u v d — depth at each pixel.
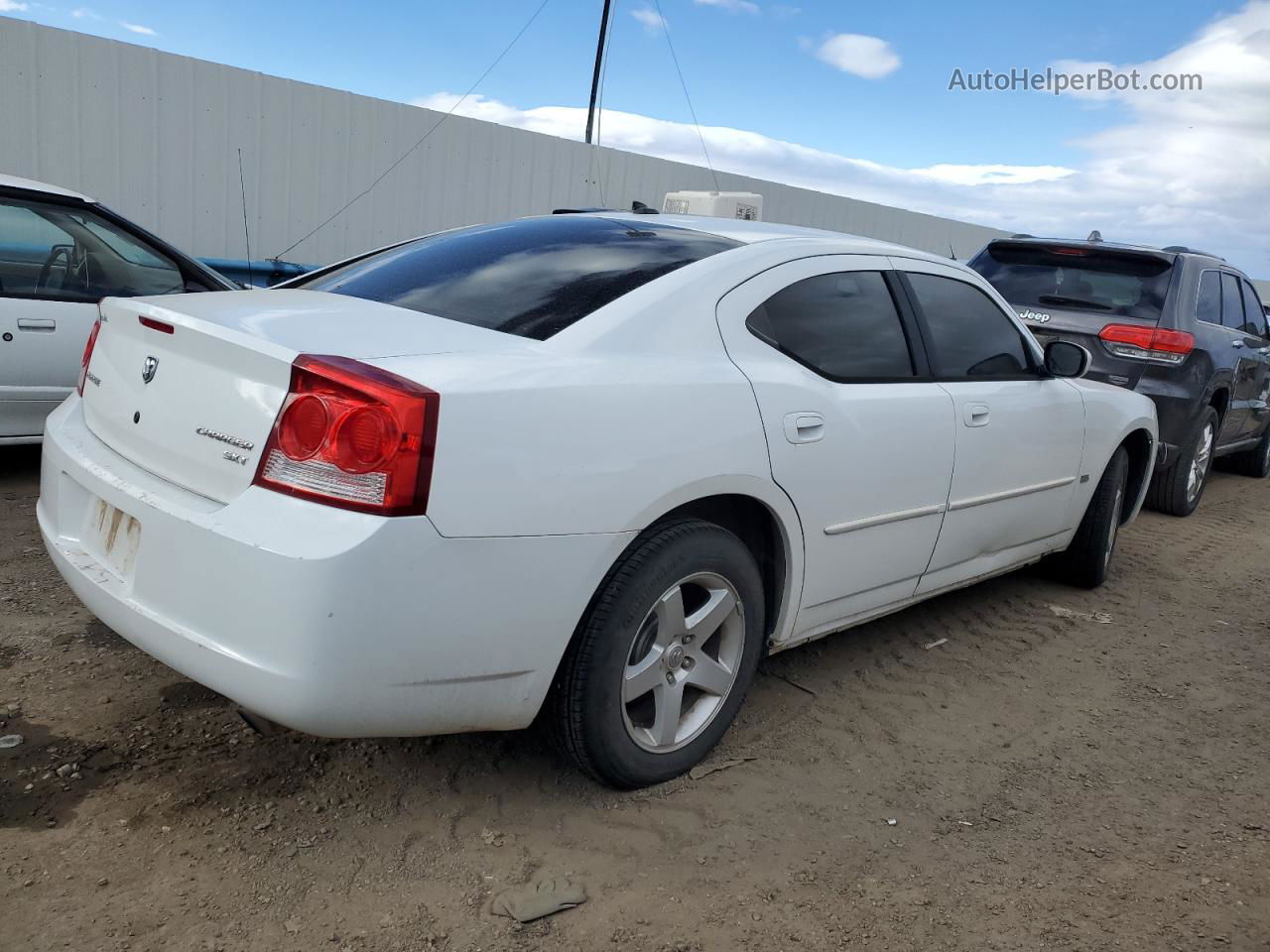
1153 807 2.91
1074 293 6.77
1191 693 3.82
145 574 2.25
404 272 3.05
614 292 2.71
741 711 3.28
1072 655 4.10
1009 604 4.68
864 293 3.36
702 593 2.77
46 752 2.62
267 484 2.09
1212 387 6.77
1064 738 3.33
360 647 2.03
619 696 2.50
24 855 2.21
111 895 2.11
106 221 5.20
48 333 4.94
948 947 2.19
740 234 3.23
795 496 2.87
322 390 2.06
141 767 2.60
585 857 2.40
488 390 2.18
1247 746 3.39
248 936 2.03
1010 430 3.85
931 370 3.56
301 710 2.04
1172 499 7.02
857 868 2.47
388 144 9.47
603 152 11.14
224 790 2.53
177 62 8.12
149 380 2.42
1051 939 2.25
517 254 3.04
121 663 3.15
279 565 1.99
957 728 3.33
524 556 2.21
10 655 3.13
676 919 2.21
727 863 2.43
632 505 2.40
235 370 2.20
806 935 2.19
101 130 7.87
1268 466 9.68
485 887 2.26
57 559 2.61
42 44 7.48
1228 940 2.29
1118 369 6.52
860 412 3.10
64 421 2.81
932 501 3.47
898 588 3.53
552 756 2.83
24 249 4.91
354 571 1.99
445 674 2.18
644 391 2.47
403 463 2.03
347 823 2.44
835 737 3.17
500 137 10.23
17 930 1.97
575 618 2.36
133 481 2.34
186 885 2.17
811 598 3.10
